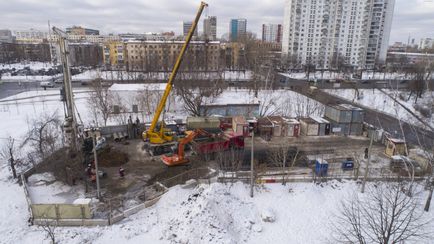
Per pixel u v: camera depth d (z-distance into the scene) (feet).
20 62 519.60
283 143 137.18
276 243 72.02
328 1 437.99
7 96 233.55
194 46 377.91
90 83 255.09
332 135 153.07
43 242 68.80
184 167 108.06
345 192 92.17
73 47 467.93
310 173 103.55
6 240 69.31
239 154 111.75
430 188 83.71
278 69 444.55
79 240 69.51
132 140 135.95
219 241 69.10
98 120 167.22
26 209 82.48
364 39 446.19
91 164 104.88
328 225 78.23
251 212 81.92
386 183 95.91
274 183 95.30
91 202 79.92
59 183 95.45
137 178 99.76
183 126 149.07
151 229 75.10
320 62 463.01
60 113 178.50
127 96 181.88
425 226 76.28
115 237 71.46
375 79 354.95
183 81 204.54
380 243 61.36
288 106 193.98
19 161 109.09
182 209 79.82
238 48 439.22
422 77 239.09
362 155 124.47
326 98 223.92
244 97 225.97
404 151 120.88
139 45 401.29
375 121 171.12
